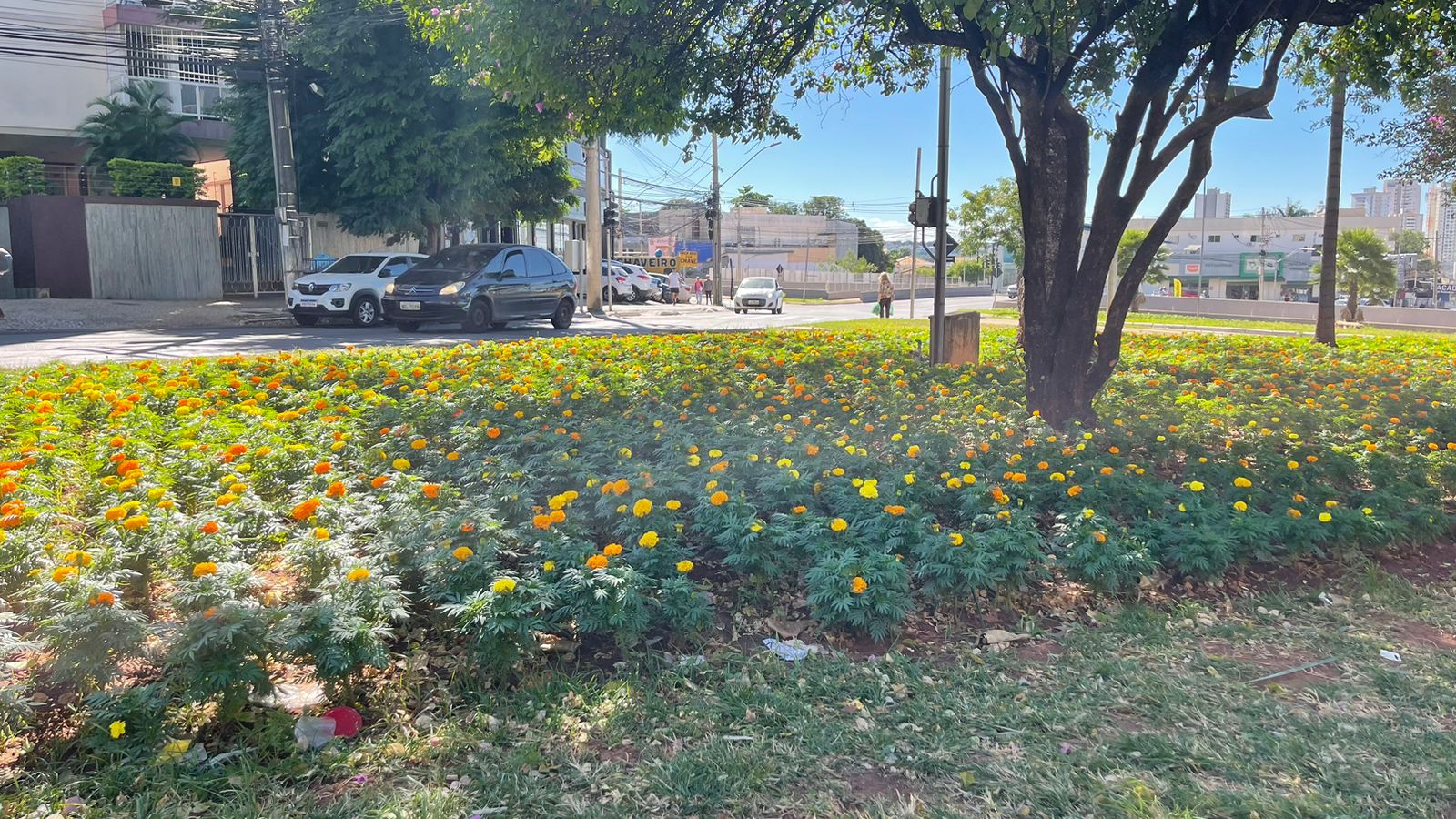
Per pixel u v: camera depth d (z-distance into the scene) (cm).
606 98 1069
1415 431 779
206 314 2275
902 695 390
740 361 1083
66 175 2947
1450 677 417
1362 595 515
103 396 726
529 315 2053
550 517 434
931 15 877
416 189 2411
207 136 3139
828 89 1211
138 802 295
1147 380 1062
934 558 465
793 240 9331
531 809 304
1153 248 803
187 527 418
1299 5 780
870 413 800
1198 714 376
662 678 392
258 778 313
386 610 368
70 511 483
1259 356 1388
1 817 284
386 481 516
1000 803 315
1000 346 1530
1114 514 573
